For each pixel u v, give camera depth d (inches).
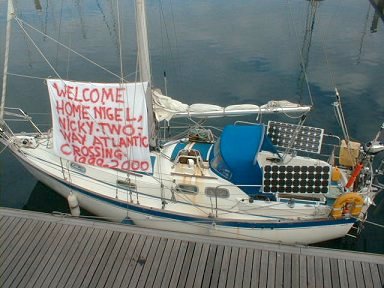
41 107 669.3
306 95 709.9
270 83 756.6
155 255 290.5
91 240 304.7
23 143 440.8
